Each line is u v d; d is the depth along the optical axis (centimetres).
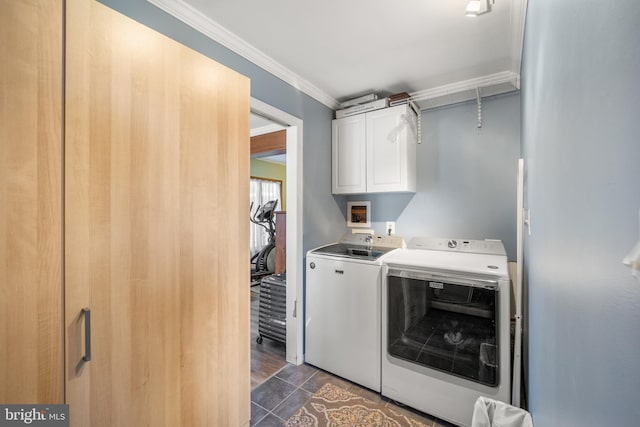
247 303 142
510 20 161
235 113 137
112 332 94
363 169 260
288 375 216
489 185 237
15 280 76
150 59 105
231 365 134
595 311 45
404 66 212
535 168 115
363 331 200
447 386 167
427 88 246
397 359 184
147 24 140
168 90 110
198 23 159
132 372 99
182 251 115
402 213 276
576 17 54
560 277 69
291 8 154
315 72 222
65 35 84
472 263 180
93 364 90
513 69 210
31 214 78
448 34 175
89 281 89
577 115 54
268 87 206
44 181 80
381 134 251
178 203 114
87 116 88
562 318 67
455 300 168
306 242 243
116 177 95
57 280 83
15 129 75
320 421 168
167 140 110
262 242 619
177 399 113
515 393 151
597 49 43
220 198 130
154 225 106
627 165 33
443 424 166
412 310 181
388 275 188
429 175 263
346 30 172
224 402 130
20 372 77
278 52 195
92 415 90
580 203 53
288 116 223
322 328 221
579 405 54
